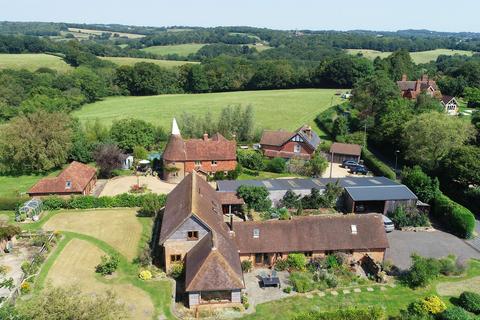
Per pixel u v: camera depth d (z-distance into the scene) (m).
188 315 37.31
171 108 136.88
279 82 175.25
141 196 62.25
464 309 38.19
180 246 43.31
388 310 38.12
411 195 58.28
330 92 162.25
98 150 77.38
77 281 41.97
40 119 79.50
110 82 167.88
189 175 55.97
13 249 48.59
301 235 45.38
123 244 50.34
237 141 99.50
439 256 48.16
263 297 39.97
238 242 44.19
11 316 28.09
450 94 157.12
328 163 83.06
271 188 60.44
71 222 56.53
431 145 72.88
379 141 93.44
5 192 69.12
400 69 164.00
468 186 64.31
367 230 46.44
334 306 38.69
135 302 38.84
